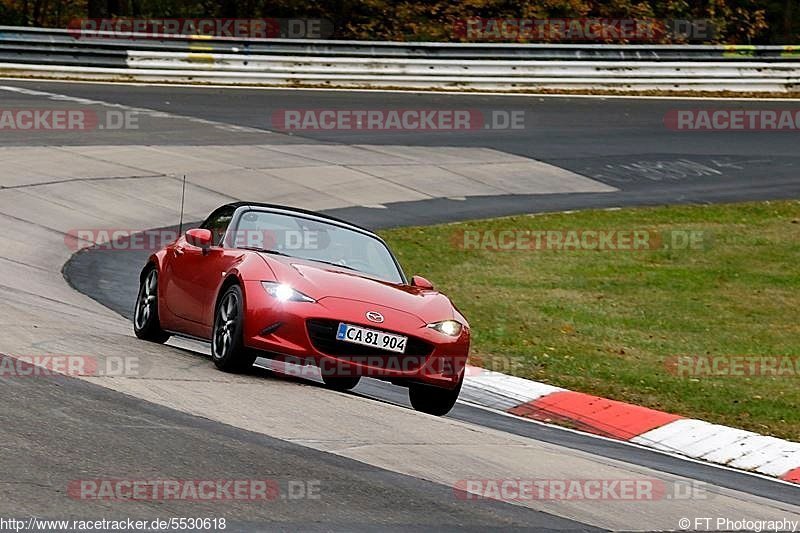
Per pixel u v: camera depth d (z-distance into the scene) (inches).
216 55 4537.4
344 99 4379.9
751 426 1519.4
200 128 3737.7
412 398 1353.3
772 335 2124.8
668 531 868.6
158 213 2827.3
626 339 2025.1
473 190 3366.1
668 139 4121.6
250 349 1261.1
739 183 3619.6
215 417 1035.9
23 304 1681.8
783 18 7445.9
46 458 829.2
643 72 4918.8
